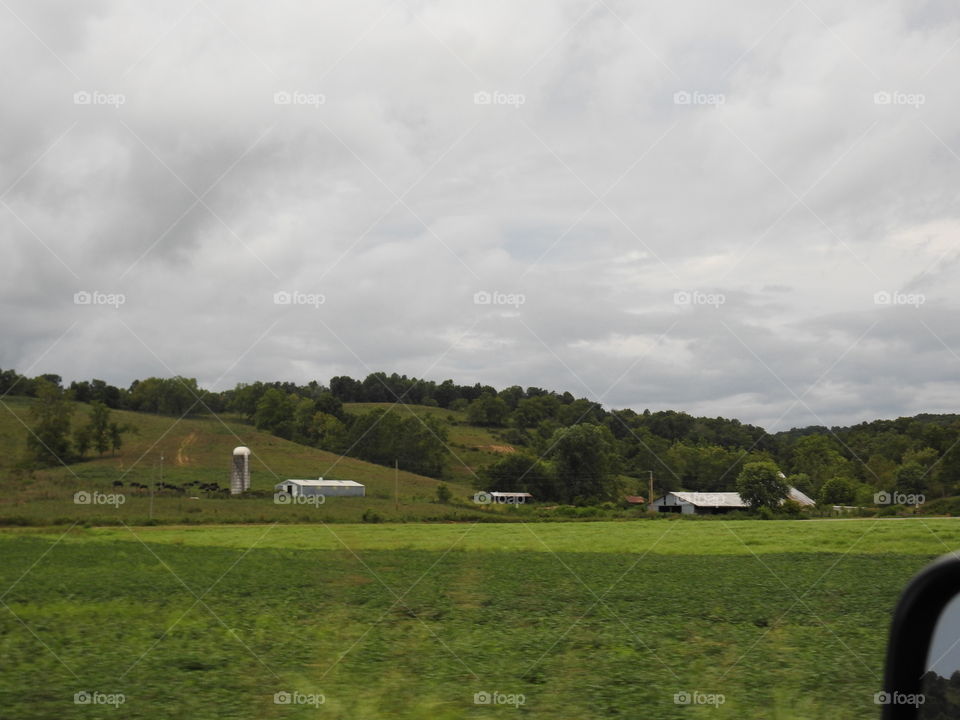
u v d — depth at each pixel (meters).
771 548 43.62
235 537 51.97
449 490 85.12
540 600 24.69
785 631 18.62
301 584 29.42
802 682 12.74
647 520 70.31
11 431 100.62
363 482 88.44
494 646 16.72
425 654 15.74
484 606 23.58
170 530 57.00
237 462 87.44
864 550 41.81
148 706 11.49
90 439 101.94
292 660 15.08
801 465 84.94
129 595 26.38
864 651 15.85
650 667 14.34
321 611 22.67
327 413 113.12
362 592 27.06
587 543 48.12
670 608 22.72
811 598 24.61
